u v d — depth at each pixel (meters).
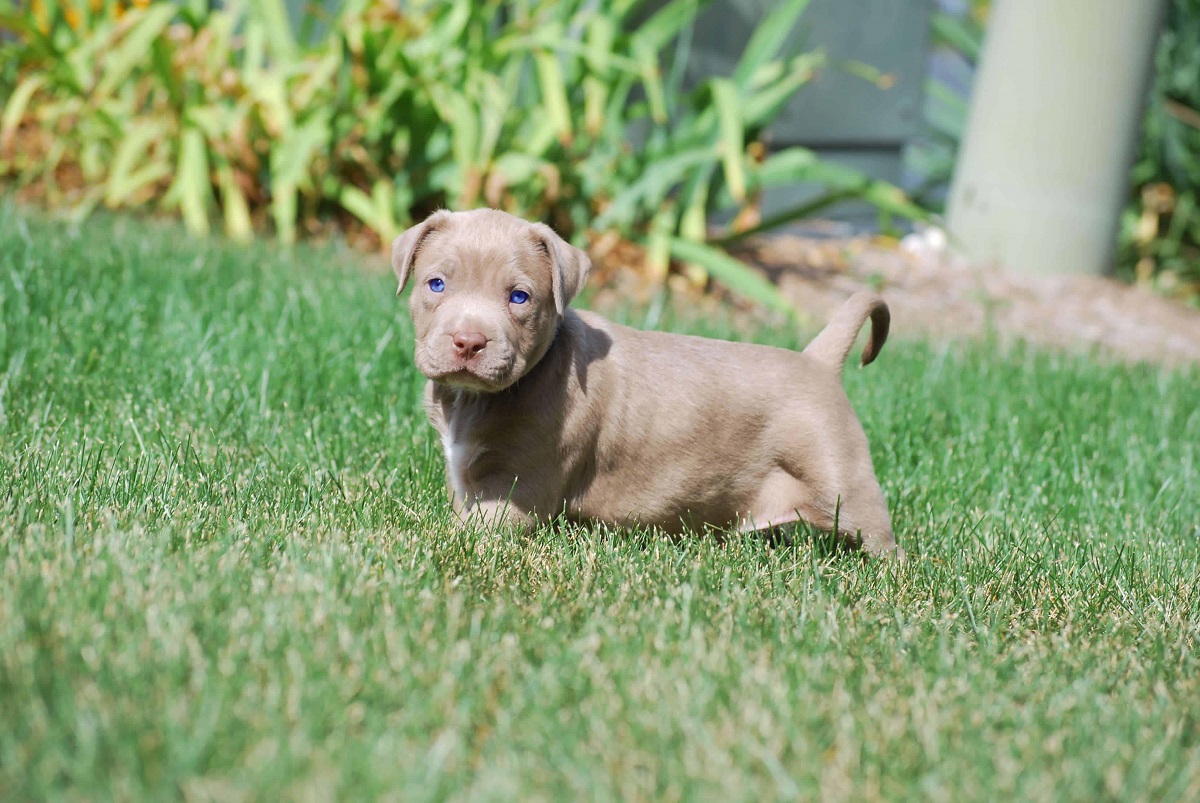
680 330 2.23
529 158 2.61
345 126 2.69
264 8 2.77
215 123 2.66
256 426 1.82
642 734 1.38
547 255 1.63
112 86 2.65
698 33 3.54
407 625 1.46
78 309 2.00
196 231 2.55
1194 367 2.39
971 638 1.54
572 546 1.63
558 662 1.44
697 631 1.47
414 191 2.77
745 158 2.89
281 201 2.56
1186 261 3.73
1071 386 2.14
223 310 2.05
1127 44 3.11
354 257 2.60
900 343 2.40
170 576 1.49
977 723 1.41
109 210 2.79
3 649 1.39
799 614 1.53
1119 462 1.94
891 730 1.40
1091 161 3.17
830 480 1.67
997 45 3.22
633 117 2.89
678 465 1.67
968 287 3.10
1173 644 1.54
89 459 1.68
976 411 2.04
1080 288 3.18
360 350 1.98
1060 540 1.73
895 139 3.84
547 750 1.36
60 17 2.96
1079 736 1.40
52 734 1.32
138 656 1.40
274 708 1.36
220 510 1.62
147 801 1.30
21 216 2.45
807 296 2.89
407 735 1.37
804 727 1.39
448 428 1.67
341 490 1.68
